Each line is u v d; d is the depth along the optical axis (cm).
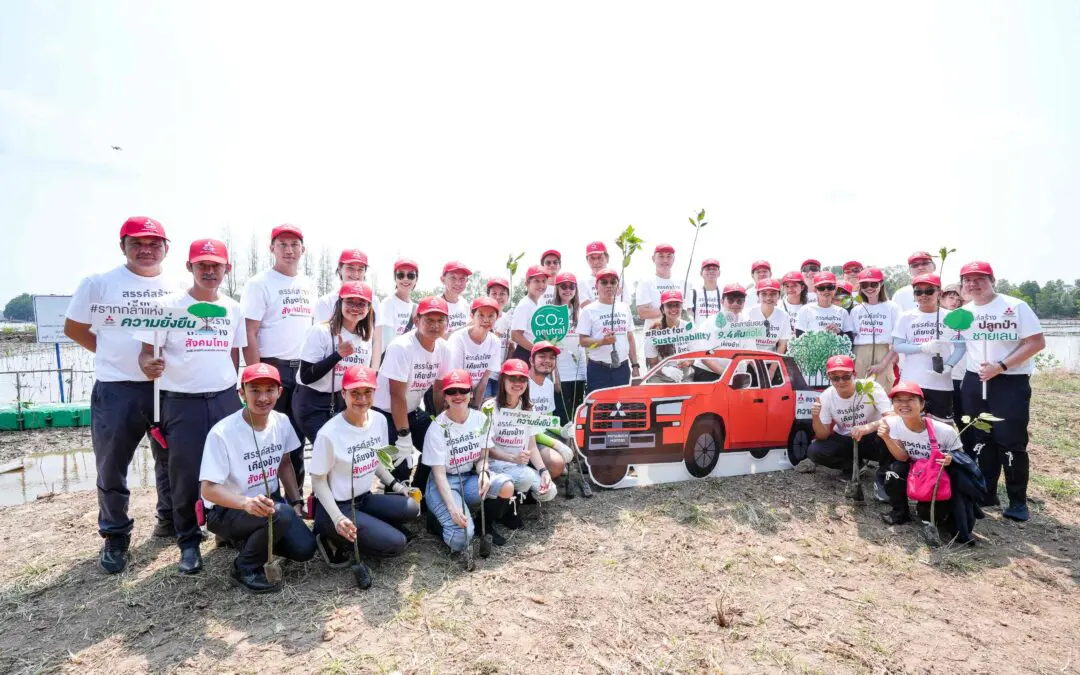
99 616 384
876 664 339
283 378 531
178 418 427
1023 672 335
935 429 503
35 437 1016
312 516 454
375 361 650
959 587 430
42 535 520
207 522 416
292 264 540
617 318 686
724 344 683
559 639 359
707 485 614
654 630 370
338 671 327
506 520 518
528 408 545
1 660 340
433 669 329
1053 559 475
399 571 440
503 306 699
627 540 494
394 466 462
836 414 598
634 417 605
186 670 329
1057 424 895
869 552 479
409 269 711
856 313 744
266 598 402
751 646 354
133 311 409
